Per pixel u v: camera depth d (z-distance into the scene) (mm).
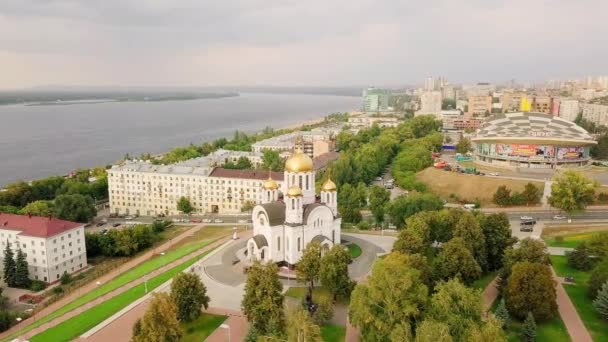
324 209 174250
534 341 114875
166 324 108000
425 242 164625
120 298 152875
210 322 131875
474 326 98125
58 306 161375
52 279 185375
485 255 156625
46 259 182875
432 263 145125
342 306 139375
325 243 169500
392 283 110688
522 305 122312
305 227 169500
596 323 124375
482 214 172125
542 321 124875
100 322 135250
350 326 127312
